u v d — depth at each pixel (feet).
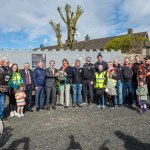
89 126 25.61
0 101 29.07
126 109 33.91
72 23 76.59
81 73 37.04
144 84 31.83
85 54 71.56
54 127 25.46
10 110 31.01
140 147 19.53
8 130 24.67
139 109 33.55
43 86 35.12
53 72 35.24
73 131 23.94
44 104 37.86
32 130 24.53
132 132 23.34
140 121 27.32
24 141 21.34
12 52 68.54
